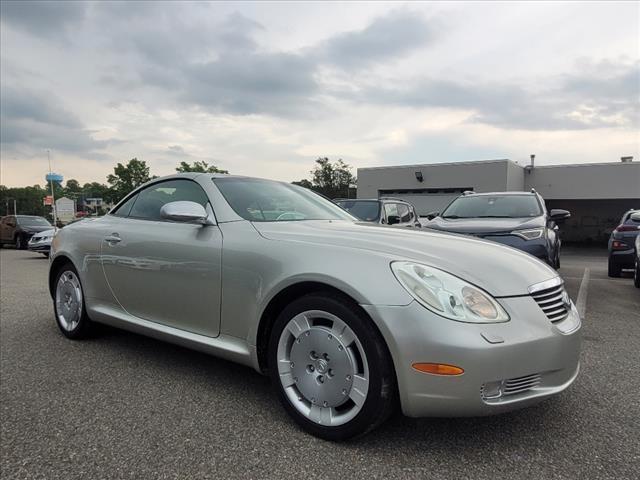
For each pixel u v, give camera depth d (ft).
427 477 7.18
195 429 8.70
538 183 101.35
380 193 104.47
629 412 9.49
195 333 10.60
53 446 8.11
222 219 10.61
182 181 12.31
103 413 9.37
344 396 8.01
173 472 7.31
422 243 8.84
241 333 9.60
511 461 7.63
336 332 8.13
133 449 8.00
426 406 7.36
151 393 10.36
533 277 8.46
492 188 91.04
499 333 7.32
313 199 13.34
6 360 12.57
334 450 7.96
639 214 32.07
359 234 9.38
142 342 14.24
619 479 7.13
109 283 12.83
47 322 16.84
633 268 31.71
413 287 7.57
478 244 9.53
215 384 10.89
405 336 7.37
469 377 7.13
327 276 8.16
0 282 27.94
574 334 8.29
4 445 8.14
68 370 11.80
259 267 9.24
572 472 7.32
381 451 7.92
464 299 7.47
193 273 10.43
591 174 96.48
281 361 8.86
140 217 12.89
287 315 8.75
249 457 7.74
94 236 13.41
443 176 96.32
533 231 21.22
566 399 10.12
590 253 76.89
